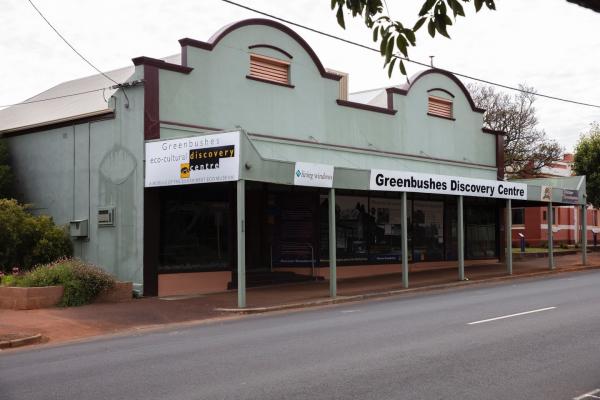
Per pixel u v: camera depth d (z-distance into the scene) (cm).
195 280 1845
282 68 2092
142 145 1734
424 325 1155
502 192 2300
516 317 1221
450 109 2719
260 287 1988
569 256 3262
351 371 783
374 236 2417
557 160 4316
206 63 1867
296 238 2183
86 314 1431
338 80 2252
